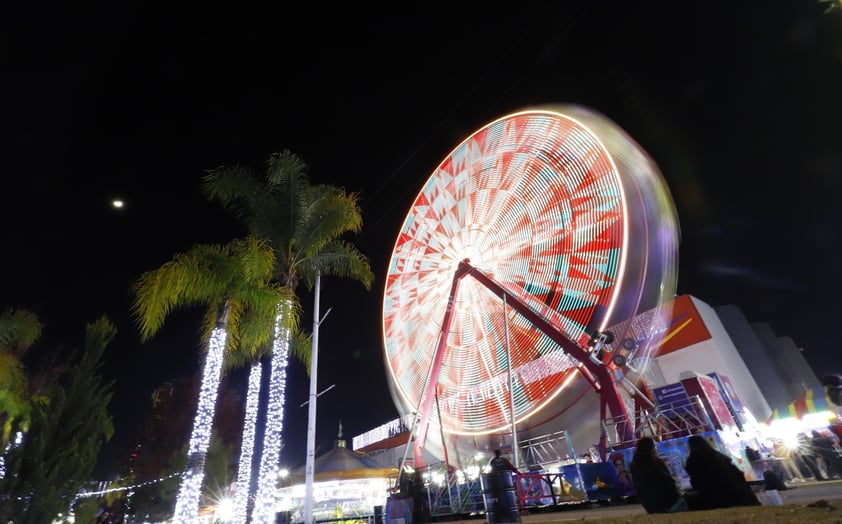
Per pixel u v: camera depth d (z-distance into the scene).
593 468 12.48
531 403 23.48
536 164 29.25
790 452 17.41
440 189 36.56
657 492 6.26
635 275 22.05
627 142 26.14
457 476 15.73
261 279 18.61
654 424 13.34
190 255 17.94
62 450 12.17
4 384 21.16
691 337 26.88
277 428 17.56
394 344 34.44
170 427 28.70
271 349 20.61
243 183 19.98
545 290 25.98
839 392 11.19
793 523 3.46
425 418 25.58
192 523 15.09
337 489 25.02
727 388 14.05
